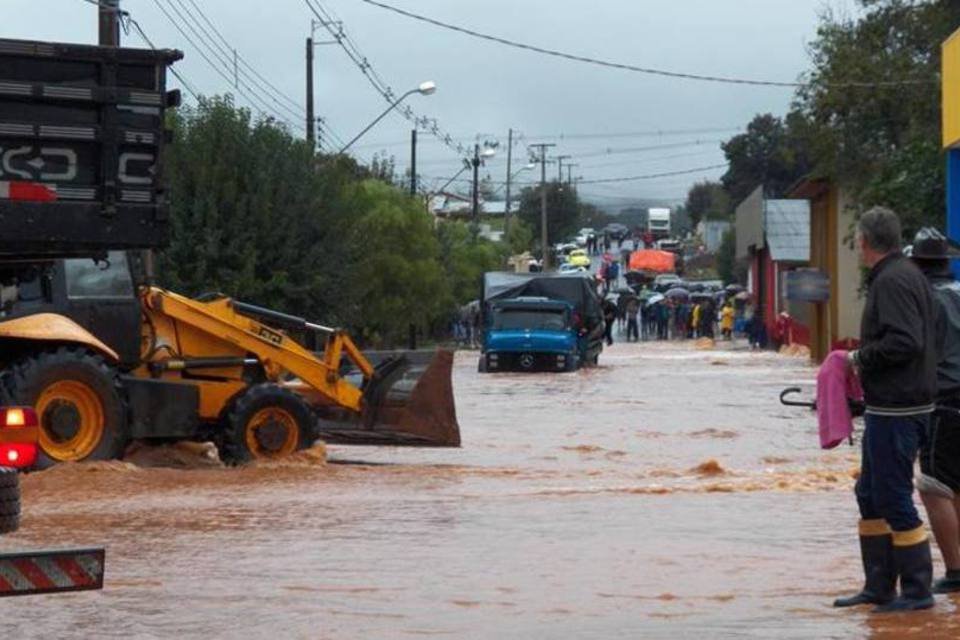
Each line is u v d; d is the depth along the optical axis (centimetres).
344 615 2112
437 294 12850
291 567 2517
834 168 11869
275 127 8256
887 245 1959
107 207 2270
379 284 12394
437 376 4609
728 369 11606
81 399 3953
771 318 17238
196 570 2491
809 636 1897
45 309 4100
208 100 8125
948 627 1909
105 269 4194
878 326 1947
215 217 7900
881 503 2000
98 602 2216
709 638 1909
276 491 3719
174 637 1981
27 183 2242
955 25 11425
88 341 3975
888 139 11694
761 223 17075
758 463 4603
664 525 2991
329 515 3203
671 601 2180
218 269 7919
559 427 6197
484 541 2794
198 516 3188
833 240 12862
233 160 8006
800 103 11862
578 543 2755
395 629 2012
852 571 2406
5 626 2059
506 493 3666
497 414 6969
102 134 2286
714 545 2708
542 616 2089
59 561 1645
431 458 4819
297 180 8181
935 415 2064
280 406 4322
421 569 2488
